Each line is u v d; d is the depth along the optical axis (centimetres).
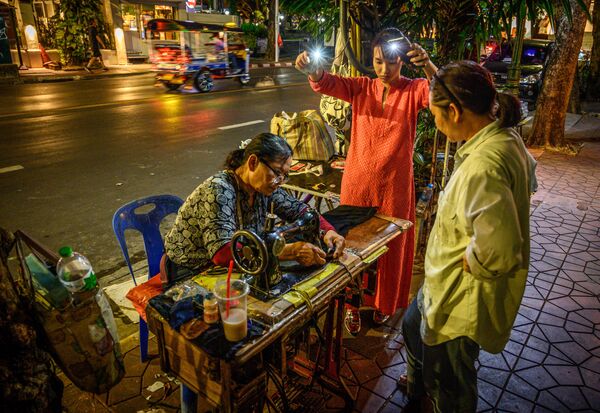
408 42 265
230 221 212
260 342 171
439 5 363
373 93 287
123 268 411
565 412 265
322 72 289
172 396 266
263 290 195
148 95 1253
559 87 795
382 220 277
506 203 161
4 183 599
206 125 935
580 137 913
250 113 1061
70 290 193
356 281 253
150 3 1952
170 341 186
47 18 1827
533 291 383
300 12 411
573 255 445
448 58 395
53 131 848
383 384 283
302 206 253
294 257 214
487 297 184
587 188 629
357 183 296
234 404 174
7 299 184
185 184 614
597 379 289
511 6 352
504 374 292
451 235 186
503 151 168
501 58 1502
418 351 237
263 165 205
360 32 354
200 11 2530
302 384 258
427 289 203
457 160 186
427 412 265
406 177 293
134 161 700
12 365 185
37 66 1694
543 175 683
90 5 1636
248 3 2680
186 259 228
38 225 486
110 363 208
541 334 330
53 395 201
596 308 361
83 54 1659
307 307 191
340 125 382
